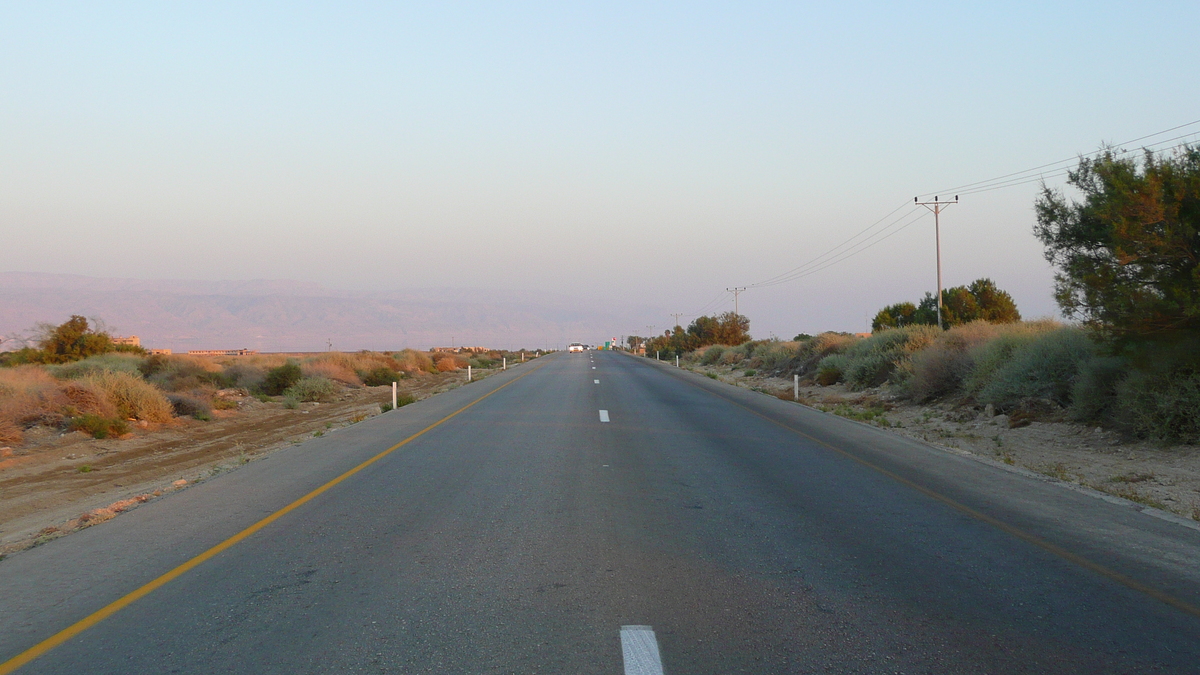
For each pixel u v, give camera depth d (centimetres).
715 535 734
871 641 461
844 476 1079
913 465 1180
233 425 2284
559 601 536
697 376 4178
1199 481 1036
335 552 673
